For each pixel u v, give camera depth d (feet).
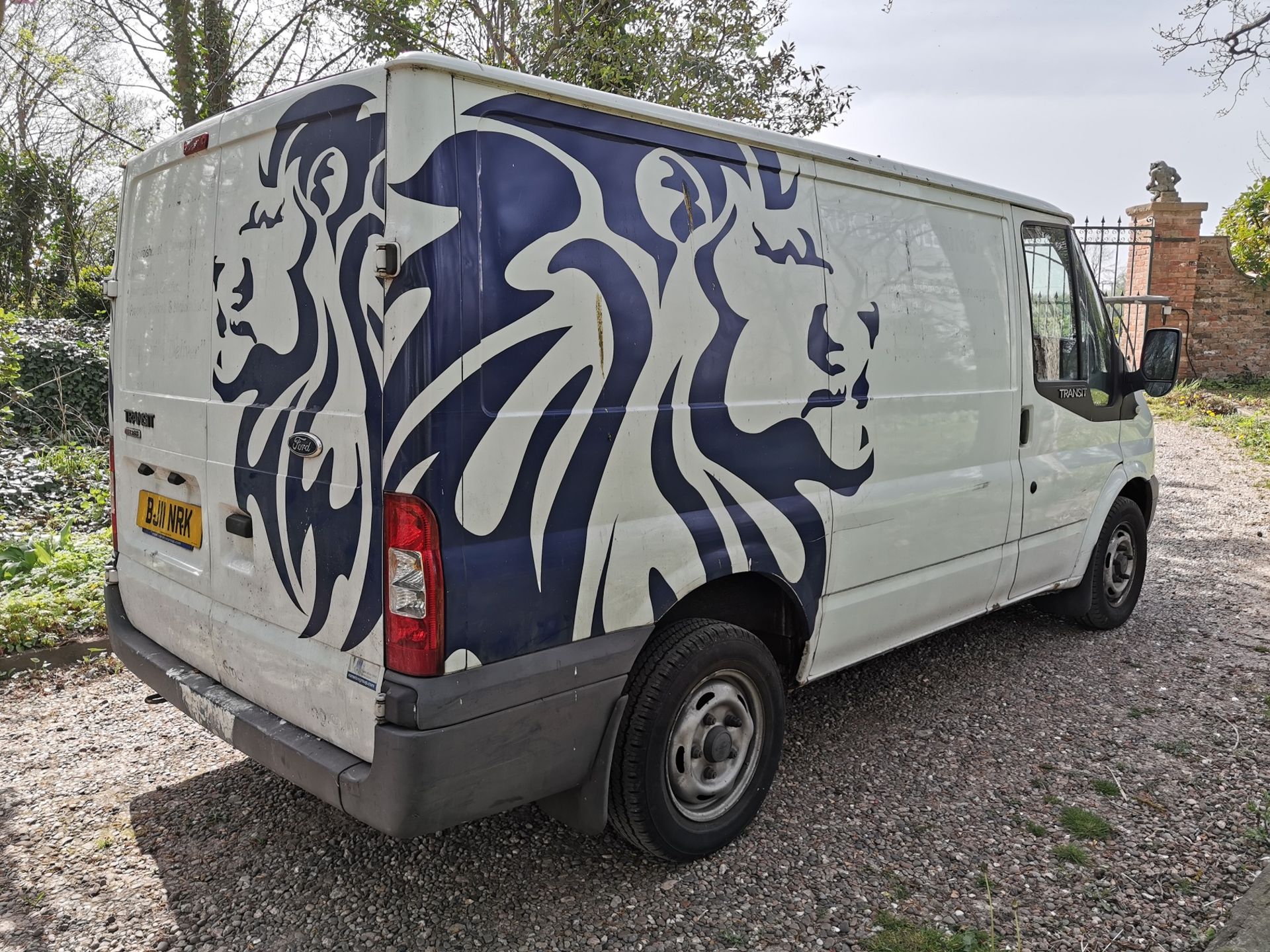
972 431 13.01
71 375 32.71
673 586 8.98
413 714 7.22
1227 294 54.85
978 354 13.10
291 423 8.23
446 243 7.15
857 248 11.11
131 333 10.96
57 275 54.85
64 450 27.35
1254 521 26.13
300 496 8.18
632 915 8.78
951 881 9.39
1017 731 12.93
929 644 16.53
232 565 9.17
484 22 28.02
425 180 7.11
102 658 14.98
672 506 9.00
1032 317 14.28
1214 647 16.37
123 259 11.11
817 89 28.09
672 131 9.00
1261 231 54.29
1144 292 53.98
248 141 8.68
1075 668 15.31
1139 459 17.25
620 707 8.60
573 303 8.04
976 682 14.71
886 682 14.73
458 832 10.19
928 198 12.31
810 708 13.71
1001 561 13.87
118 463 11.46
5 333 29.25
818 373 10.54
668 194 8.89
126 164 11.05
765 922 8.70
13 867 9.42
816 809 10.81
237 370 8.91
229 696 9.26
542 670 7.90
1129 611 17.53
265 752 8.39
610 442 8.38
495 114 7.55
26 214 52.60
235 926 8.57
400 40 28.76
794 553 10.27
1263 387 53.16
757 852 9.91
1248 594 19.48
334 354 7.76
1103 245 51.26
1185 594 19.53
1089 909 8.95
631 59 26.32
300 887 9.17
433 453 7.15
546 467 7.88
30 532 20.94
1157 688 14.48
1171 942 8.46
